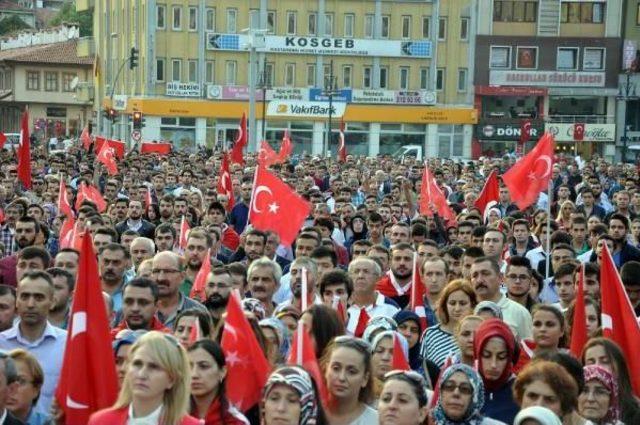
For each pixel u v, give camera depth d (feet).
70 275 54.13
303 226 95.14
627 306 48.67
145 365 33.50
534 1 392.68
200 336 46.47
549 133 82.58
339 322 47.19
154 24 372.99
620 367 43.19
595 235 85.15
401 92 387.55
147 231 98.17
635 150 391.45
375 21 385.29
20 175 123.85
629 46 392.27
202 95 377.50
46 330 48.57
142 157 209.56
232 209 114.93
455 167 211.41
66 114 514.27
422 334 56.44
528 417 34.71
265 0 378.53
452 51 391.45
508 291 61.31
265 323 47.21
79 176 141.59
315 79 382.83
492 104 399.24
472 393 38.75
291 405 35.22
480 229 83.97
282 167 179.22
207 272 66.08
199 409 38.73
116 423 33.71
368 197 119.75
